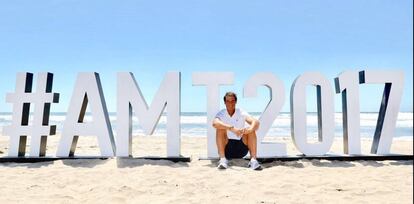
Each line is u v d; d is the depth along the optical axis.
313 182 4.06
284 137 11.95
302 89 5.47
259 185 3.90
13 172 4.59
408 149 7.70
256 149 4.95
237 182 4.03
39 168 4.83
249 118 4.93
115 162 5.09
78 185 3.93
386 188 3.79
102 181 4.10
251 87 5.34
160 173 4.50
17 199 3.34
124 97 5.41
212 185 3.92
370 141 10.30
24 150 5.47
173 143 5.37
